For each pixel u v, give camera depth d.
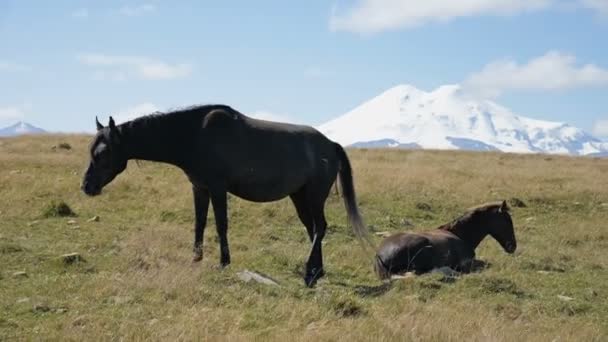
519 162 37.16
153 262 12.77
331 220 19.27
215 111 12.62
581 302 11.71
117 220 17.53
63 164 24.62
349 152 36.84
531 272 14.44
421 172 27.28
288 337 8.45
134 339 8.26
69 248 13.77
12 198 18.88
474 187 25.22
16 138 34.88
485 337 8.71
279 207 19.70
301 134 13.15
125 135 12.41
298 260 14.30
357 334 8.65
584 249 18.20
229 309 9.88
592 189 26.34
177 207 19.17
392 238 13.55
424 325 9.05
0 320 8.88
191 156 12.55
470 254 14.34
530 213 22.83
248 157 12.62
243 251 15.17
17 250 13.09
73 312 9.34
